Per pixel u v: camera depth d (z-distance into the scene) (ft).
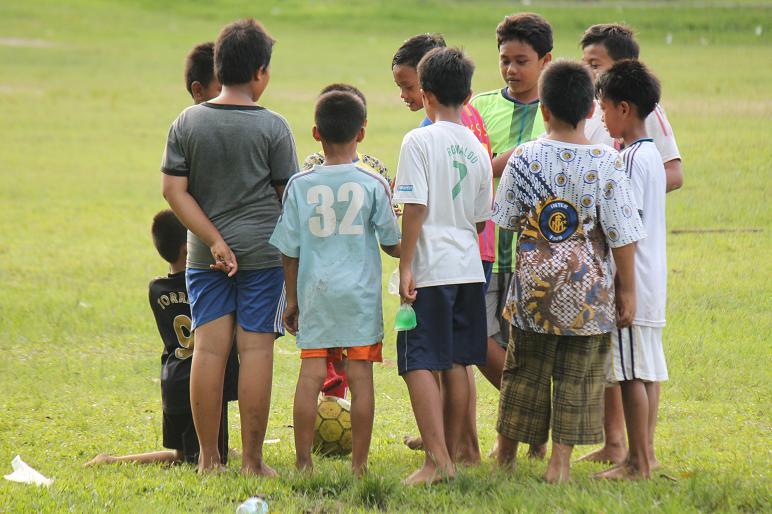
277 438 77.36
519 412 62.75
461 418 64.44
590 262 60.23
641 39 419.33
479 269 63.87
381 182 63.26
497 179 73.87
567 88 60.49
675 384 86.38
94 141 244.22
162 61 404.16
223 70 65.41
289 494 59.06
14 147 233.96
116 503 57.47
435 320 62.23
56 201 179.11
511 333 63.41
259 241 64.69
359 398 63.00
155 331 107.45
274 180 65.77
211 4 599.98
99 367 95.35
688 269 121.29
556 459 60.90
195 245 65.41
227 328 65.46
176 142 65.10
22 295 119.96
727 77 290.15
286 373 95.35
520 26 72.38
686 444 71.56
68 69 376.07
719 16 450.30
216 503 57.72
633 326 62.85
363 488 58.23
